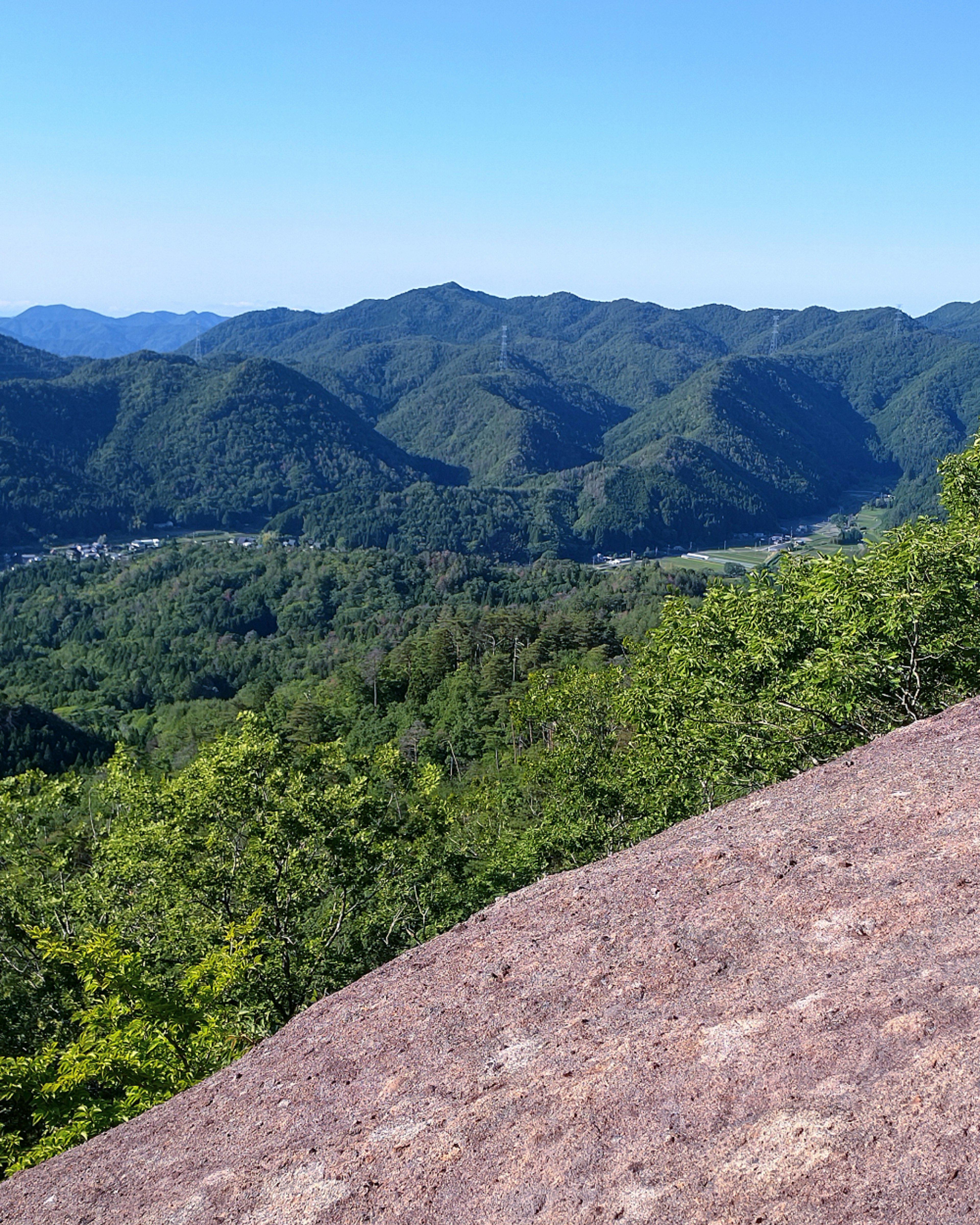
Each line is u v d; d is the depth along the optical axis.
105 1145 5.43
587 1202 3.31
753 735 12.60
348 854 14.40
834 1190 2.96
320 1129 4.58
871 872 5.35
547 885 7.17
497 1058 4.67
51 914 15.54
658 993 4.77
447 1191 3.67
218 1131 5.02
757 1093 3.61
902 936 4.53
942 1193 2.81
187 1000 9.53
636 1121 3.70
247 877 13.80
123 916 14.62
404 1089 4.68
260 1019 12.94
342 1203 3.83
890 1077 3.41
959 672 11.13
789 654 12.34
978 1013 3.63
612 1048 4.34
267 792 14.87
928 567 10.95
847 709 10.89
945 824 5.71
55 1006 14.53
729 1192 3.12
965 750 7.09
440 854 16.58
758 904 5.39
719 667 13.04
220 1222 4.02
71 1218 4.56
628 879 6.52
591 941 5.66
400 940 16.19
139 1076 7.94
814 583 12.21
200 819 14.40
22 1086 7.92
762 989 4.46
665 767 15.07
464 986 5.67
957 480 15.40
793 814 6.85
